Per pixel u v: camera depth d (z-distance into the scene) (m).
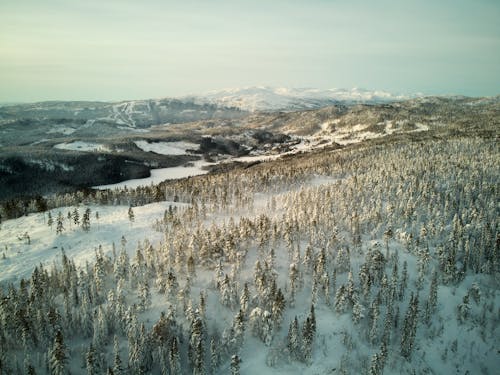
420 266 117.25
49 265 113.81
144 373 82.94
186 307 97.75
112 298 93.62
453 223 139.38
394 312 105.56
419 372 92.38
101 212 164.38
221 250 120.56
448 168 199.38
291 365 89.94
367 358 92.75
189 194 198.62
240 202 180.00
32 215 155.88
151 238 135.88
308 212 151.50
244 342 95.12
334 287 111.19
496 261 121.75
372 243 132.25
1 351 79.75
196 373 82.31
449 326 105.25
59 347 77.19
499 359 98.06
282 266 121.25
